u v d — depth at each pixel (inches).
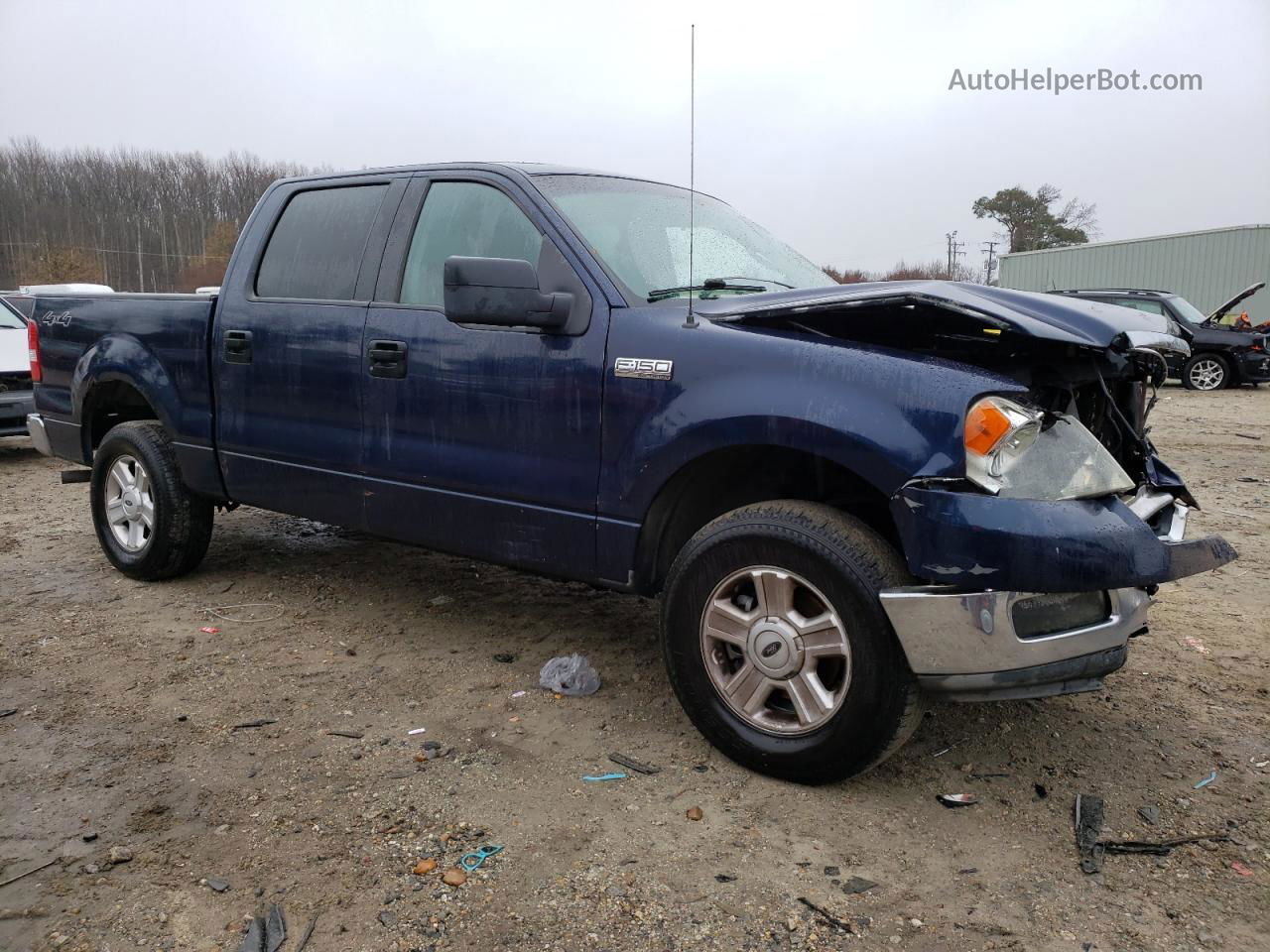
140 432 187.6
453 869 97.6
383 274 151.6
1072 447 108.7
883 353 108.7
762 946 87.1
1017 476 102.4
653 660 155.3
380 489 150.3
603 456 125.8
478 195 145.6
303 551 218.8
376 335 147.9
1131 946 87.7
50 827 104.7
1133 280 1202.0
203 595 186.4
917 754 124.5
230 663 151.7
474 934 88.1
